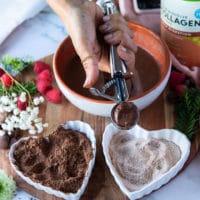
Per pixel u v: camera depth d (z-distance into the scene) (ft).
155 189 2.12
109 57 2.22
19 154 2.19
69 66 2.43
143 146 2.17
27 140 2.23
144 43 2.44
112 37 2.20
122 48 2.14
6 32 2.80
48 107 2.41
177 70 2.44
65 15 2.22
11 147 2.20
